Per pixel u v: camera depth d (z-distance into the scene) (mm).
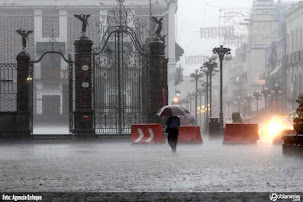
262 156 37438
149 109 58656
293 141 37562
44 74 125562
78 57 58188
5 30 123625
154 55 58625
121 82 64188
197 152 42156
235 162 32688
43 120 124000
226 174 26234
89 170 28500
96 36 123812
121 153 41688
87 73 58188
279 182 23203
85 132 57906
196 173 26734
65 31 125125
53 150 46000
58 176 25875
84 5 124500
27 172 27750
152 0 123500
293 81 139750
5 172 27797
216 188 21531
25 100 58469
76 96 58281
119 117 59125
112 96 64000
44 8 124500
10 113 58094
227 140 52938
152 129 54031
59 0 124750
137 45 60281
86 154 40812
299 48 137750
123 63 58906
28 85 58625
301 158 35531
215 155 38688
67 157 37875
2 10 123750
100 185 22703
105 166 30672
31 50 124562
